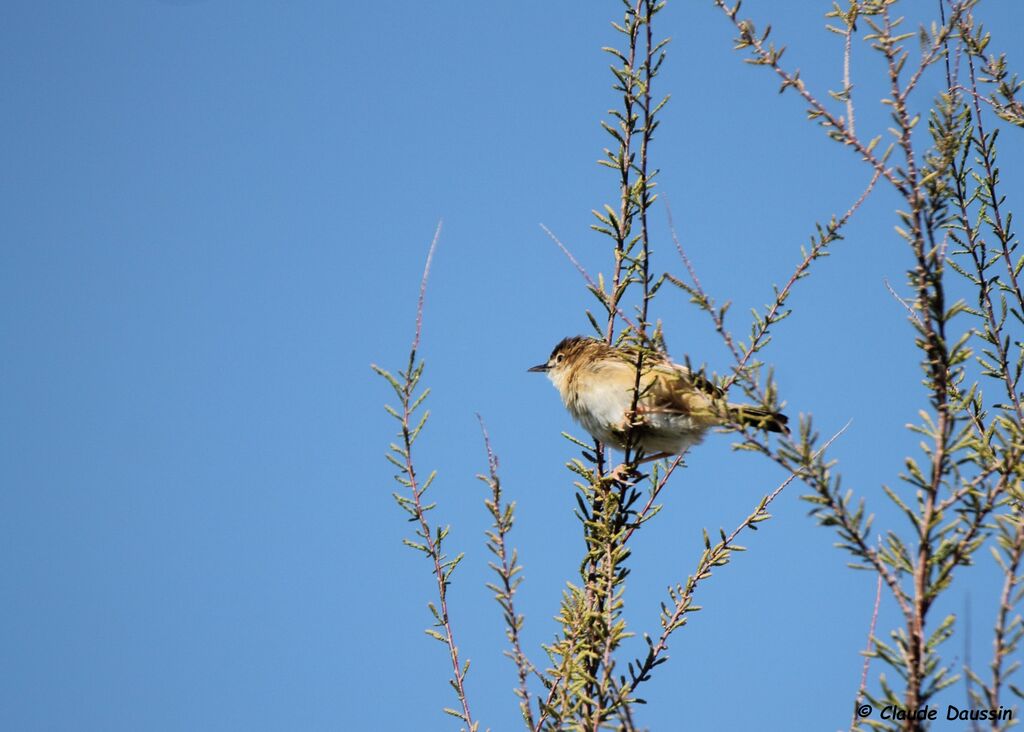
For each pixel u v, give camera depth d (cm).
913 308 830
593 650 1057
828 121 878
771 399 831
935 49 878
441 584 1053
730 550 1143
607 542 1174
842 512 779
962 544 752
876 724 754
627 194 1200
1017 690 693
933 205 811
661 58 1166
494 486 1052
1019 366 1105
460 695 1013
